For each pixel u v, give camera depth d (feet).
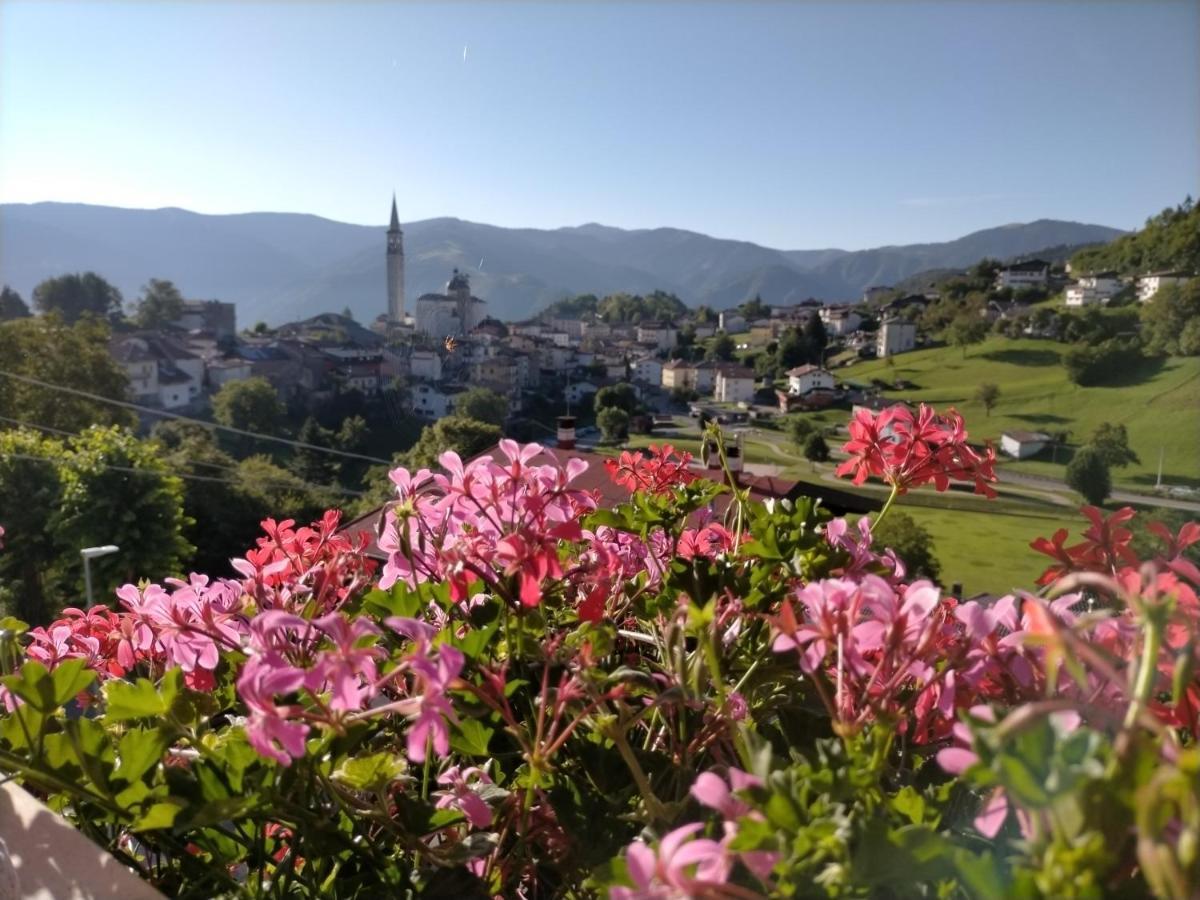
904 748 3.00
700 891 1.87
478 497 3.75
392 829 3.06
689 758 3.37
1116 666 2.36
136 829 2.82
